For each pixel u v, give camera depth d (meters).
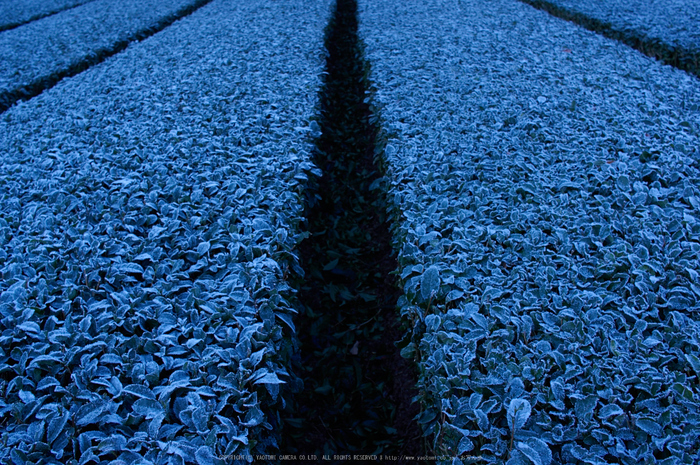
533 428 1.88
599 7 8.50
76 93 5.57
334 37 9.44
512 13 8.65
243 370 2.08
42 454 1.81
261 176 3.56
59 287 2.57
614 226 2.91
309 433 2.81
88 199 3.36
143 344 2.23
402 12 9.05
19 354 2.20
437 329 2.35
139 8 10.77
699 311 2.36
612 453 1.76
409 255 2.83
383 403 2.98
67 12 11.01
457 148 3.94
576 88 5.13
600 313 2.35
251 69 6.00
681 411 1.88
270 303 2.46
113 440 1.81
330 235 4.34
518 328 2.24
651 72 5.59
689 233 2.91
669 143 3.93
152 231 2.95
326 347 3.35
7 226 3.07
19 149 4.28
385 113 4.75
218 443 1.84
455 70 5.72
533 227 2.93
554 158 3.75
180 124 4.51
